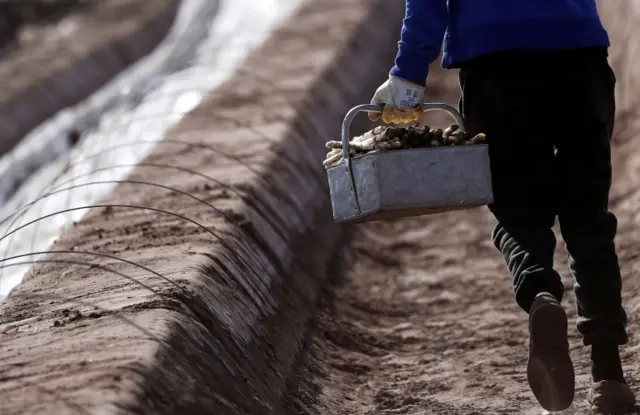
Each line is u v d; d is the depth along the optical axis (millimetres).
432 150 9070
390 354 14812
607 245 9867
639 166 22375
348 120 9500
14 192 37625
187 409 8820
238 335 11656
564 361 8961
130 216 16844
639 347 13211
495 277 18438
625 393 10305
